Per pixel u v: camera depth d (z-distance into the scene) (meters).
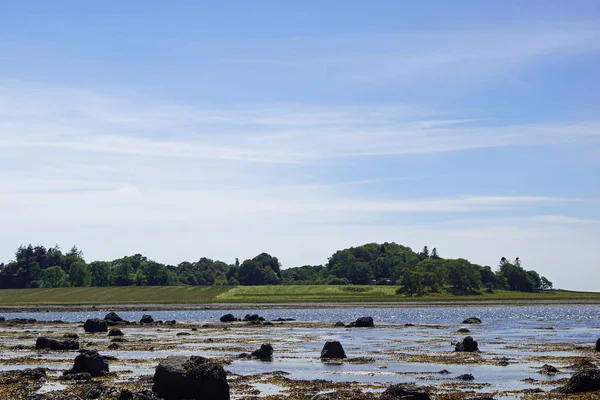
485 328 93.06
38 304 198.12
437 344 66.56
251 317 116.75
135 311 177.88
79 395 33.62
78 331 90.12
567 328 92.31
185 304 198.62
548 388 37.91
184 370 33.19
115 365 47.94
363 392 36.09
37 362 49.75
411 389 31.36
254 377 41.84
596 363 48.28
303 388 37.69
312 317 141.00
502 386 38.69
